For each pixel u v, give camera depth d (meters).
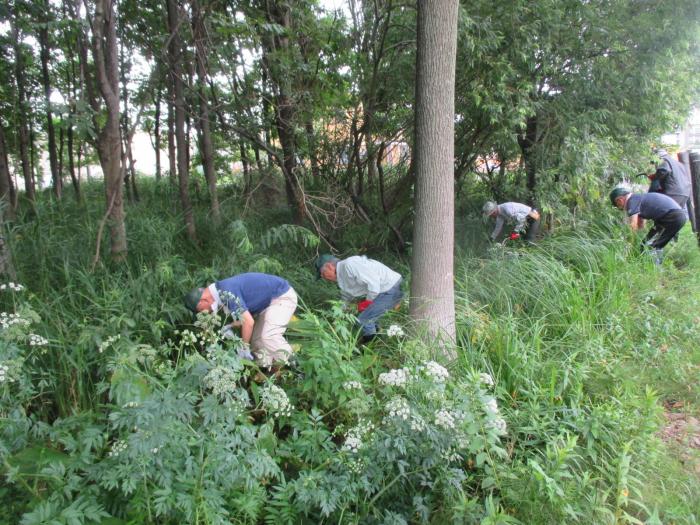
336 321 3.26
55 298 3.70
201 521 2.05
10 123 8.04
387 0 6.00
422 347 3.23
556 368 3.45
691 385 3.61
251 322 3.46
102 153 4.50
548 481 2.21
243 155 6.97
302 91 5.88
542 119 6.79
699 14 6.22
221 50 5.46
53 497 1.99
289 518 2.23
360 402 2.65
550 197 6.65
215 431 2.12
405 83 6.37
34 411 3.19
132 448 1.89
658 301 4.99
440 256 3.70
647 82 6.56
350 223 6.81
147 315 3.82
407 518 2.42
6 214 5.15
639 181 8.08
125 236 4.82
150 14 6.67
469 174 8.11
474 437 2.34
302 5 5.86
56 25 4.17
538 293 4.68
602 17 6.34
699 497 2.58
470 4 5.71
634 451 2.78
